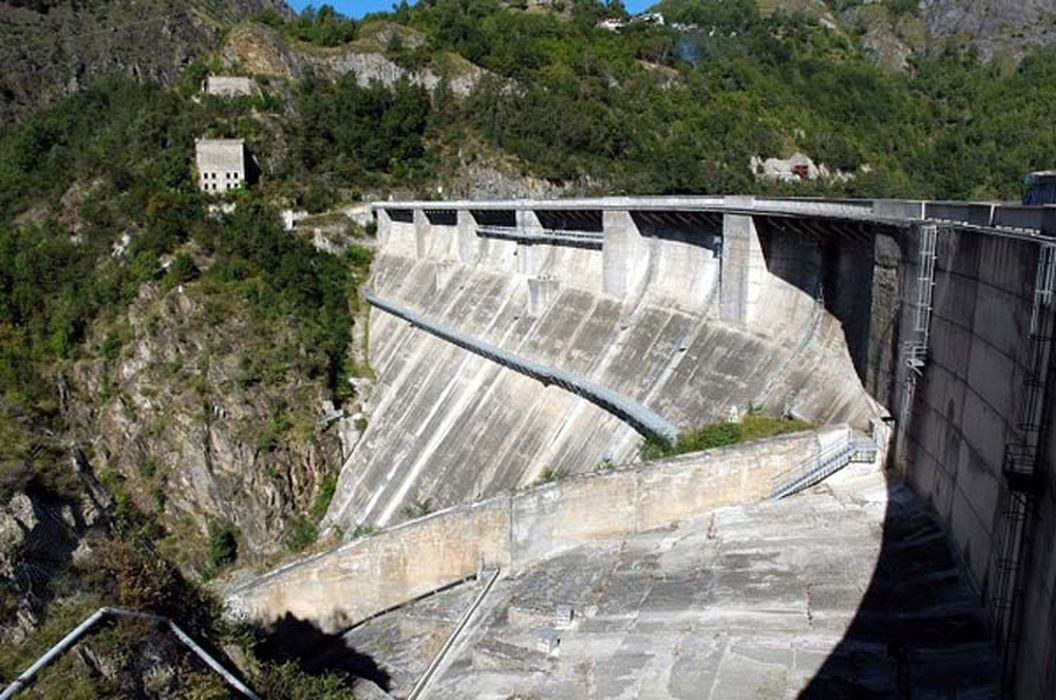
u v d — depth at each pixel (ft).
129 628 66.03
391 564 118.83
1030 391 66.08
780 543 98.17
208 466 240.12
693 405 139.23
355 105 343.46
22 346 278.87
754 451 110.83
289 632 117.91
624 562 104.94
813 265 128.36
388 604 120.16
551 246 204.33
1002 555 71.92
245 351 254.68
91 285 285.23
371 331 276.62
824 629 80.94
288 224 306.76
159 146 338.75
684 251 162.09
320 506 230.68
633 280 173.27
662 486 112.37
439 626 108.37
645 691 77.61
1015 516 68.85
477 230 239.71
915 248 96.78
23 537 68.49
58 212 326.65
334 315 279.49
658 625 88.22
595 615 94.63
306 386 247.70
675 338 154.40
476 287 232.12
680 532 109.09
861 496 103.55
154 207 293.64
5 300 286.66
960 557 84.79
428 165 339.36
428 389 220.84
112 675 62.80
